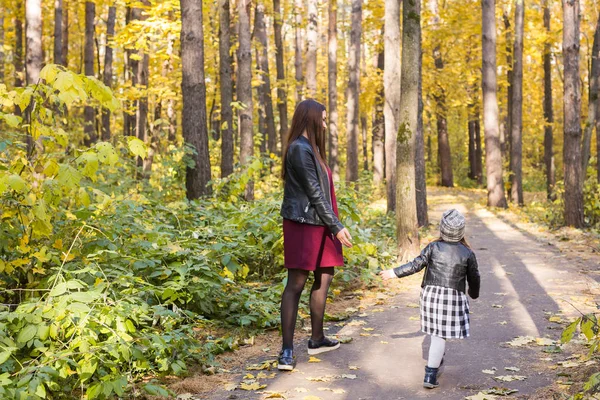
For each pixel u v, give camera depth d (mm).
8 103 4371
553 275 7734
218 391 3885
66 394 3680
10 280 4754
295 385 3967
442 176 32062
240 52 13438
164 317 4477
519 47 20547
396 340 4984
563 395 3449
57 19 16016
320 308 4598
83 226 4840
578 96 12836
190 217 7324
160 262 5293
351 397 3738
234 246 6191
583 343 4586
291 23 22031
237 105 12102
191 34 9125
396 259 8562
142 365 3732
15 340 3777
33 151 4629
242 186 7988
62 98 4027
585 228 12758
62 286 3797
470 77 24156
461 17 21234
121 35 13859
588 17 21094
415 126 8477
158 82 16531
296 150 4312
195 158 9289
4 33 23484
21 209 4367
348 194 8352
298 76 24734
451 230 3998
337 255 4453
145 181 10031
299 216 4289
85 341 3529
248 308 5543
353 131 21891
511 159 21219
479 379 4004
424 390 3844
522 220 15289
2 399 2975
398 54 12930
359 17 21703
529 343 4777
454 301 3941
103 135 20094
